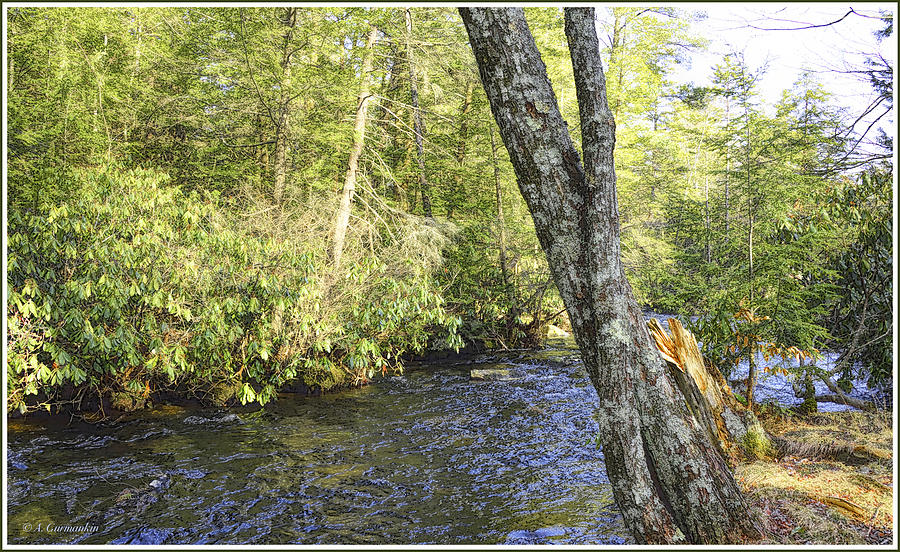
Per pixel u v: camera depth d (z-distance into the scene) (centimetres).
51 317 702
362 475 604
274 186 1240
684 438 331
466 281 1438
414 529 476
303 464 636
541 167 335
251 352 821
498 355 1379
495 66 334
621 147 1730
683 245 959
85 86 1226
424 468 624
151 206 818
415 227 1238
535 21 1570
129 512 507
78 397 798
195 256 801
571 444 702
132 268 746
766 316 696
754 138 719
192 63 1252
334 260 1045
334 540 455
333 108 1248
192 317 784
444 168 1592
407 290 932
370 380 1075
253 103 1215
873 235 711
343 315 953
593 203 327
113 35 1368
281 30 1188
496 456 661
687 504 330
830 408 741
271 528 480
